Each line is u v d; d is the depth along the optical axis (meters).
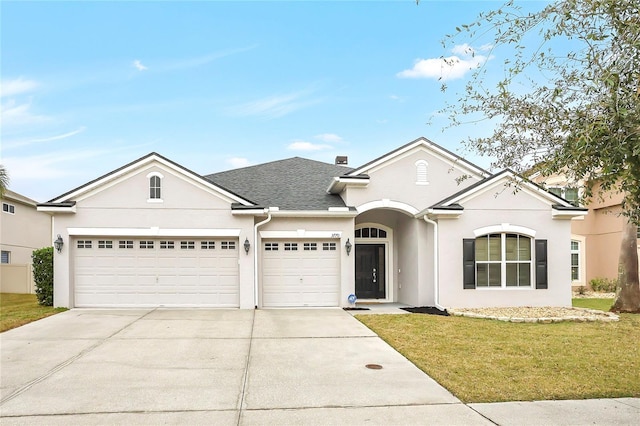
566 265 15.42
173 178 15.11
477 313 13.84
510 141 7.11
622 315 14.45
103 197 14.94
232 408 6.20
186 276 15.29
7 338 10.59
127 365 8.36
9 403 6.38
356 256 18.78
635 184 5.57
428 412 6.07
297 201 17.09
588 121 5.41
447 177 16.80
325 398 6.61
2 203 25.05
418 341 10.33
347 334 11.16
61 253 14.77
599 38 5.54
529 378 7.62
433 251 15.86
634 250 15.37
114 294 15.07
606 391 6.98
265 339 10.56
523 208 15.38
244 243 15.21
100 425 5.61
